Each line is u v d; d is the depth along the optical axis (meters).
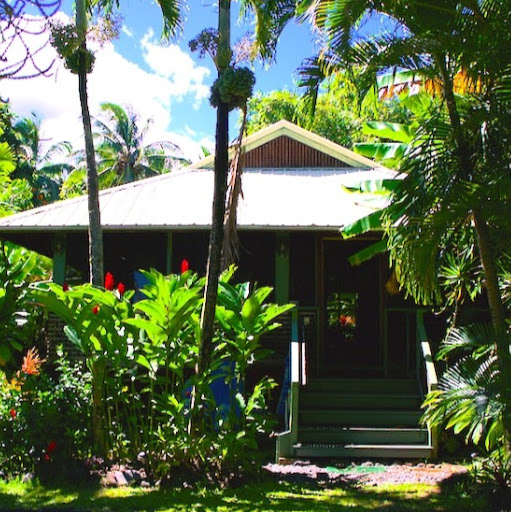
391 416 10.77
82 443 9.01
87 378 9.54
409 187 8.03
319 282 14.94
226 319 9.11
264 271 14.99
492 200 7.42
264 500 7.69
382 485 8.51
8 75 5.43
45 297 8.77
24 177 32.97
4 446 8.81
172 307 8.59
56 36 8.95
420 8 8.09
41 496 7.84
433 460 9.87
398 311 14.19
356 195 14.52
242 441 8.56
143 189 15.54
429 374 10.53
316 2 8.45
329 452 9.93
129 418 9.08
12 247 14.75
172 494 7.95
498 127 7.77
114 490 8.14
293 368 10.63
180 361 9.09
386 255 14.88
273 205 13.94
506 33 7.75
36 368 10.82
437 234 7.63
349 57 8.11
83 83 10.36
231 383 9.67
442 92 8.69
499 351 7.74
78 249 15.48
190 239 15.23
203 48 8.98
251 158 18.16
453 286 11.62
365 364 14.65
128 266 15.28
